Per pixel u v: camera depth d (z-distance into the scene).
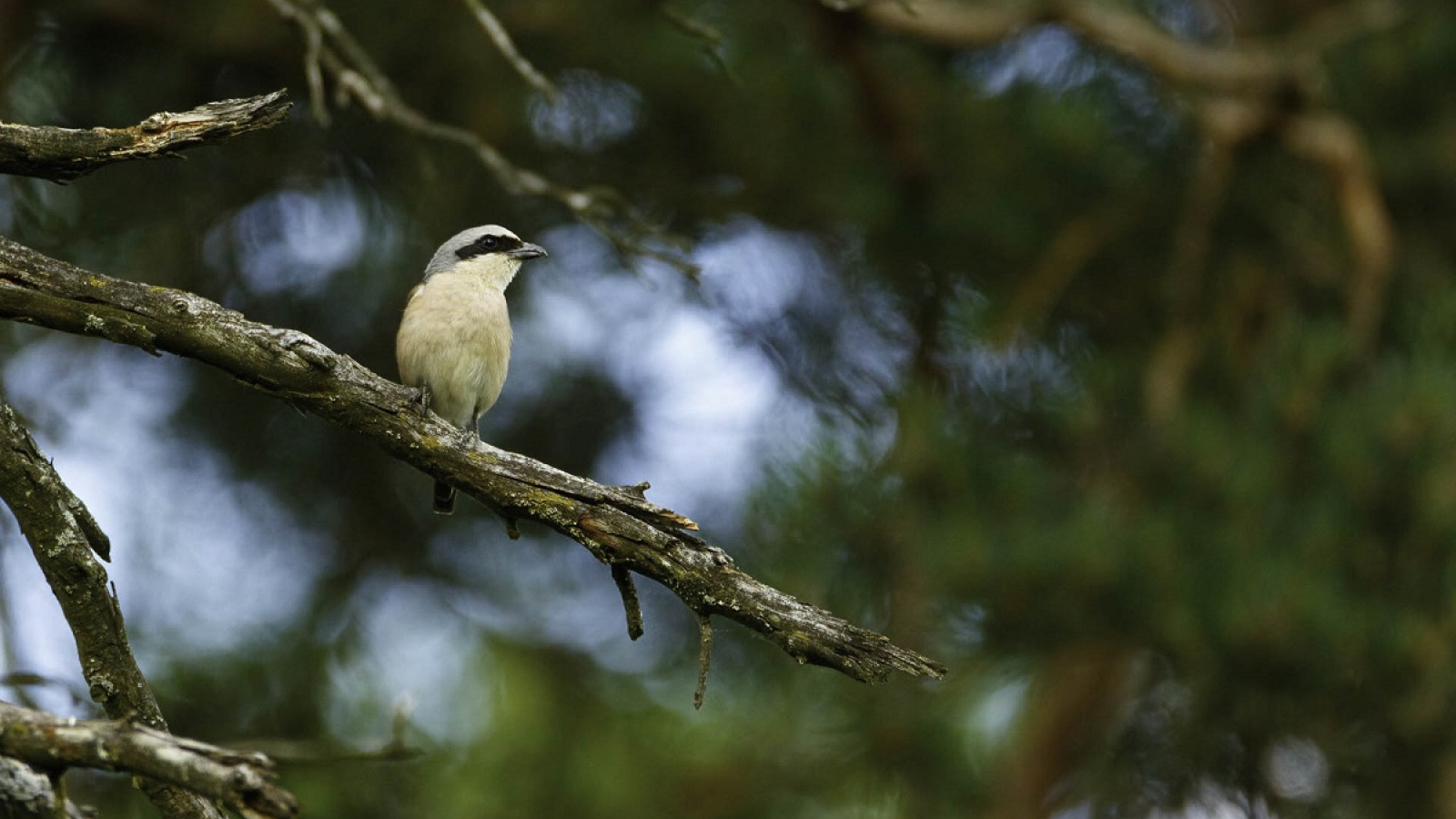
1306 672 11.62
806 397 13.31
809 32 12.75
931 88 13.52
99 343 12.89
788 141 13.30
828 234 14.23
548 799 11.92
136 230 12.61
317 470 13.56
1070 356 13.33
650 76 12.77
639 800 12.05
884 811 12.23
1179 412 12.10
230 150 12.60
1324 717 11.83
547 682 12.88
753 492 11.95
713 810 12.27
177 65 12.52
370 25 12.35
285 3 8.98
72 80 12.52
